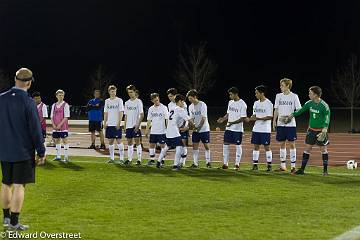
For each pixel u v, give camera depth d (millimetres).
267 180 24234
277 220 16219
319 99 25703
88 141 48500
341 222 15969
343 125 71062
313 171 28078
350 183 23391
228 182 23547
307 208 17984
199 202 18875
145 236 14297
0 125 14438
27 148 14492
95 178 24562
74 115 81812
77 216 16594
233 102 28359
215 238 14133
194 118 29203
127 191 21031
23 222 15758
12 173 14695
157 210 17531
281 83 27344
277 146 44250
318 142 25922
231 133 28297
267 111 27609
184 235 14414
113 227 15250
